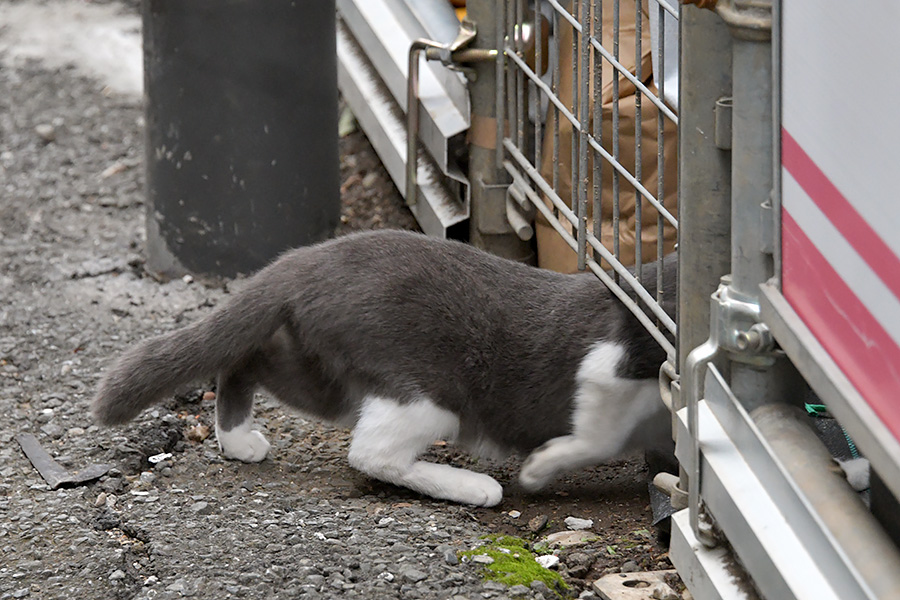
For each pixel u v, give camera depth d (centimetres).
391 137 613
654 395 383
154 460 430
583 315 390
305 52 557
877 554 226
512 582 329
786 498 248
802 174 238
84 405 467
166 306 554
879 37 203
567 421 394
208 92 550
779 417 268
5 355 509
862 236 215
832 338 230
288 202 570
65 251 622
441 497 399
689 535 294
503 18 489
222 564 342
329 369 401
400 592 324
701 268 295
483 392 398
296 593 325
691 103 286
